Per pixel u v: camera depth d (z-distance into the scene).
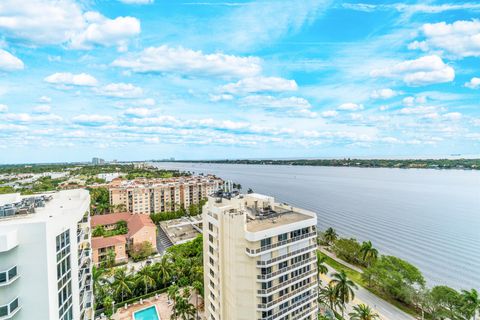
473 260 115.69
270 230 47.31
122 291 78.44
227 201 60.72
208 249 60.72
